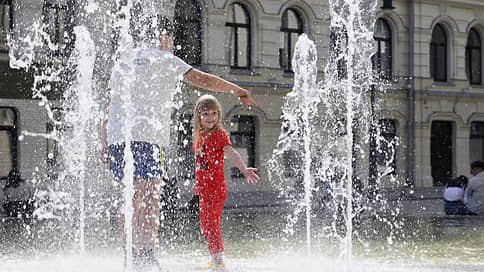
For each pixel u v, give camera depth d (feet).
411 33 169.48
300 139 142.10
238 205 112.27
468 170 179.32
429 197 137.39
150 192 28.55
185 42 141.49
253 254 37.60
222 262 30.17
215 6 143.43
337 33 146.10
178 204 90.68
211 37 143.23
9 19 119.14
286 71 154.30
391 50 168.86
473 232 55.88
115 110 28.63
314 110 140.46
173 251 39.06
